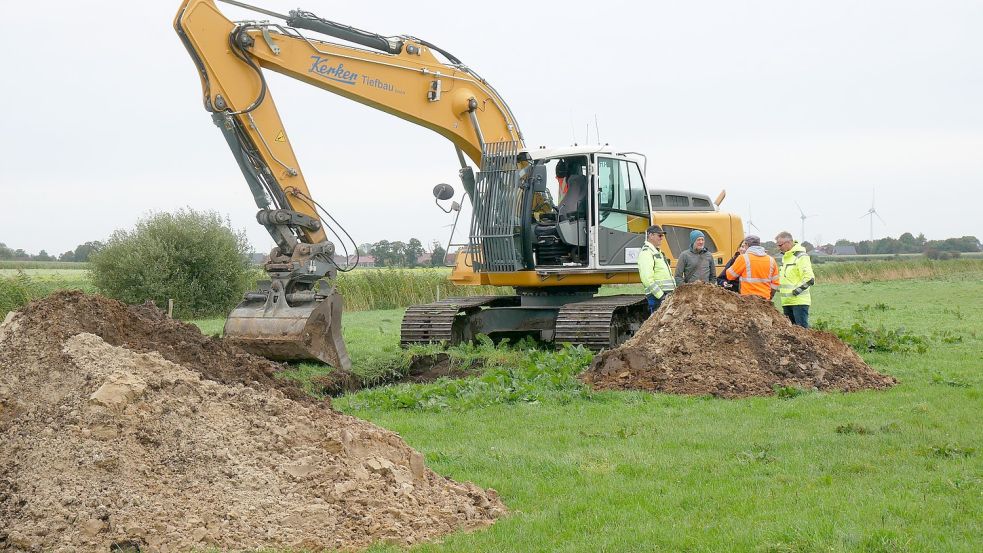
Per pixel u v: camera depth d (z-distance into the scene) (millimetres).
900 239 100875
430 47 14164
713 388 11000
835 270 47812
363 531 5730
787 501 6352
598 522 6043
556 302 15609
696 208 19531
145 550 5211
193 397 6512
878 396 10578
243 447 6176
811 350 11820
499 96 15016
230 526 5535
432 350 14055
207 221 30922
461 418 9719
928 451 7695
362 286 32375
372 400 10688
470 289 33125
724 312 12086
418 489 6379
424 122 14062
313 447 6352
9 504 5496
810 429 8797
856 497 6375
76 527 5293
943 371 12492
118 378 6332
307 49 12656
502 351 14000
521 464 7664
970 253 98938
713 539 5562
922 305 27188
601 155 14773
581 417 9648
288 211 12469
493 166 14641
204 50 11758
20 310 7504
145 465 5848
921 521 5801
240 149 12250
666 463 7586
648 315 16016
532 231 14859
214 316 30641
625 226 15344
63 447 5844
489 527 6031
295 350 12133
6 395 6469
